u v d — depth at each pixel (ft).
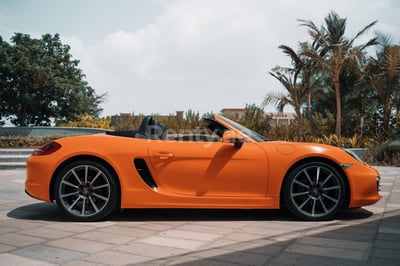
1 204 15.29
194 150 12.40
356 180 12.31
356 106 55.88
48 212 13.65
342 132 54.03
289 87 50.47
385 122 49.78
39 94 54.60
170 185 12.35
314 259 8.41
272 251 8.99
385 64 48.16
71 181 12.35
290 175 12.32
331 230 11.09
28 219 12.46
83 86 59.98
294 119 55.67
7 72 52.29
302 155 12.31
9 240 9.87
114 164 12.11
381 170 31.04
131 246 9.36
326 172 12.37
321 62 48.16
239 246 9.39
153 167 12.33
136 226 11.56
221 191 12.31
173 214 13.38
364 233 10.73
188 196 12.19
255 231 10.95
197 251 8.96
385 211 14.07
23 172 28.81
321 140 45.42
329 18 48.88
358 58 47.83
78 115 59.11
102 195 12.37
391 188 20.84
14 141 40.98
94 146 12.27
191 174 12.32
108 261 8.20
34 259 8.31
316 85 54.24
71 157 12.16
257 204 12.26
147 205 12.17
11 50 53.52
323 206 12.32
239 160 12.29
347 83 55.98
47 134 47.96
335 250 9.09
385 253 8.87
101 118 58.23
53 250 9.00
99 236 10.33
